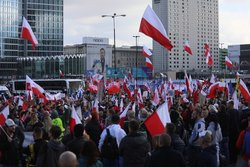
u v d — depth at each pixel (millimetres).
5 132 11156
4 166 11070
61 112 22156
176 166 8586
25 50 163625
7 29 159500
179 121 14641
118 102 30359
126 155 10445
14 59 161250
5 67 159125
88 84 46625
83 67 177375
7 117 15055
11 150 11086
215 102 25453
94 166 7613
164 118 11305
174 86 41469
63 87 82688
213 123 13227
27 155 10688
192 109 18062
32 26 162875
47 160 9648
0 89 69250
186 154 13391
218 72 173000
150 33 15859
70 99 33344
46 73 164625
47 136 10758
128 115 13406
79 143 9672
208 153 10031
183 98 27891
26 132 13188
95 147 7703
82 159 7656
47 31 167000
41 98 27641
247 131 12219
